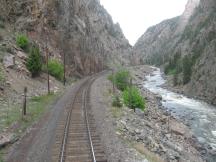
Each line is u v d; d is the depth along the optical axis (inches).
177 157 979.9
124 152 756.6
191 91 3257.9
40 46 2513.5
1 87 1348.4
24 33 2532.0
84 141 802.8
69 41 3272.6
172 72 5620.1
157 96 2743.6
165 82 4576.8
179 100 2753.4
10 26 2508.6
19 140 828.6
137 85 3398.1
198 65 3457.2
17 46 2122.3
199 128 1670.8
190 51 5128.0
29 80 1763.0
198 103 2593.5
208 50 3412.9
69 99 1534.2
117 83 2426.2
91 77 3265.3
